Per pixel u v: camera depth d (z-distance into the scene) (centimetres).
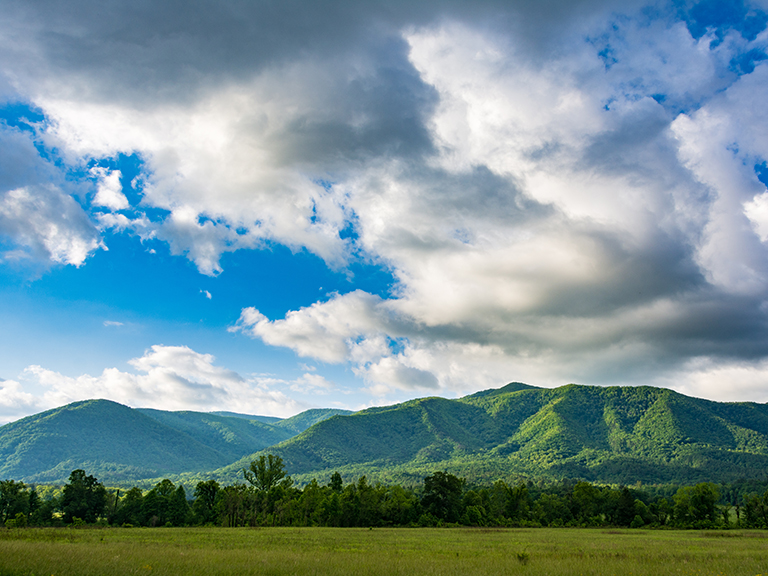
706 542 5875
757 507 12444
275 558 2722
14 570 1911
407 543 5003
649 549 4484
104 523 10900
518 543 5378
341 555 3114
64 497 11231
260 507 11425
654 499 19800
